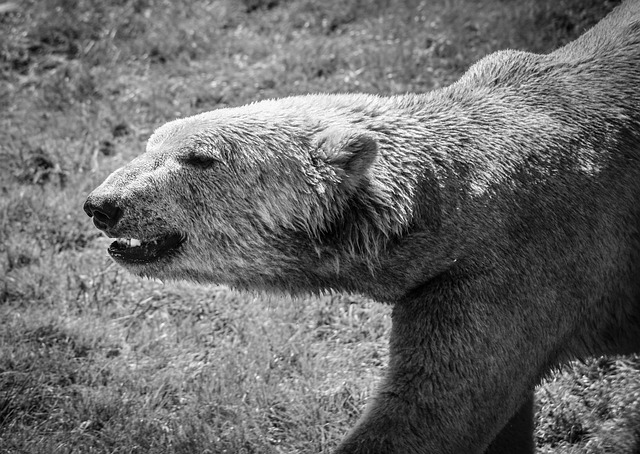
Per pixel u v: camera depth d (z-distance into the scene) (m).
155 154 9.38
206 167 9.23
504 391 8.93
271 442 10.81
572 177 9.09
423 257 9.04
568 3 17.31
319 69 17.31
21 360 11.75
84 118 16.66
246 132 9.24
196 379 11.61
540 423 10.80
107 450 10.53
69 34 19.02
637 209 9.30
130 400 11.21
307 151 9.17
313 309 12.53
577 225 9.01
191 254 9.40
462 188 9.07
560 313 9.07
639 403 10.56
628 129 9.37
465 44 17.03
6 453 10.45
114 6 19.70
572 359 9.59
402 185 9.09
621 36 10.09
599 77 9.69
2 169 15.66
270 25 18.83
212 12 19.30
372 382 11.44
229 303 12.80
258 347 11.92
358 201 9.10
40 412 11.14
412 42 17.34
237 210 9.20
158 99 17.00
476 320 8.74
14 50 18.61
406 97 9.83
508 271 8.85
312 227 9.12
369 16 18.61
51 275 13.30
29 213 14.63
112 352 12.15
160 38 18.69
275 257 9.32
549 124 9.31
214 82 17.30
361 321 12.38
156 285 13.16
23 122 16.83
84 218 14.41
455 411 8.70
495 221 8.95
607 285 9.31
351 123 9.44
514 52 10.27
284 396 11.30
